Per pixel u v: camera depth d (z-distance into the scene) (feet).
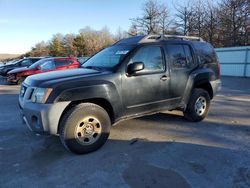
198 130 16.99
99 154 13.17
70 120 12.53
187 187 10.03
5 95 34.01
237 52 63.67
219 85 20.33
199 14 126.62
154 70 15.60
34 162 12.37
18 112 22.88
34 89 12.65
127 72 14.29
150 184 10.27
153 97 15.61
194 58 18.16
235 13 107.65
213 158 12.59
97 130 13.51
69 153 13.33
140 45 15.15
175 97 16.89
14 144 14.71
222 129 17.24
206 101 19.12
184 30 132.36
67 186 10.26
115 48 16.22
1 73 58.70
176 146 14.16
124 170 11.44
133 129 17.13
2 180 10.75
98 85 13.16
